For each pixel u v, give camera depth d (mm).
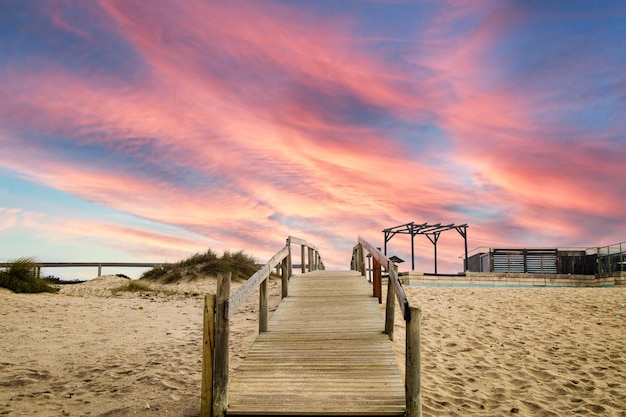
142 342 7707
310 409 4305
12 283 11305
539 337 8508
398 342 7223
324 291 9742
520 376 6477
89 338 7781
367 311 7941
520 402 5582
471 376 6441
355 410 4266
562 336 8594
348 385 4895
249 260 19938
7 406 4816
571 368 6809
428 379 6230
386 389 4785
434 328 9023
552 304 11914
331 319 7449
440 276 22141
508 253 27281
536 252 27438
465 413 5191
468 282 22172
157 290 15078
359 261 13078
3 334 7582
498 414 5203
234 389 4832
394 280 5645
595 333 8828
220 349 4371
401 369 6113
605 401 5617
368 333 6672
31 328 8109
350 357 5695
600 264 26141
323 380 5035
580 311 10945
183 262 19062
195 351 7180
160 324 9328
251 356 5785
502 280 22594
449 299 12562
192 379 5840
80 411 4793
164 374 6000
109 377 5852
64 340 7535
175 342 7789
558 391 5953
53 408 4840
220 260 18859
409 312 4266
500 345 7957
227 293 4488
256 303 11828
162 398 5199
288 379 5078
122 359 6629
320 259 18969
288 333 6711
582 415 5227
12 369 5934
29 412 4699
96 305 10828
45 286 12312
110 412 4773
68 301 10969
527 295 13758
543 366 6887
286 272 9414
